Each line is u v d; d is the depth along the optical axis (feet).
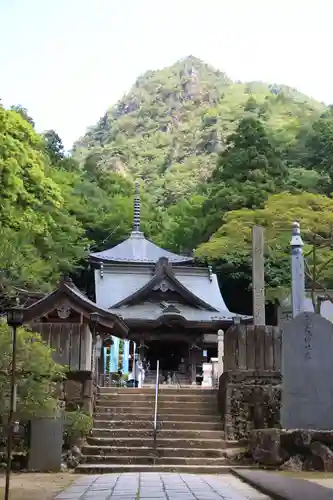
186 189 254.47
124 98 435.12
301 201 103.35
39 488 29.60
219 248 111.96
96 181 189.16
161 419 47.57
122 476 36.01
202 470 39.75
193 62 454.40
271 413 46.14
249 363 47.73
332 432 38.47
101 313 51.52
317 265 114.62
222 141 319.68
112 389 52.29
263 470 38.06
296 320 45.55
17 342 37.22
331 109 222.89
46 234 100.37
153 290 109.29
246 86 422.82
